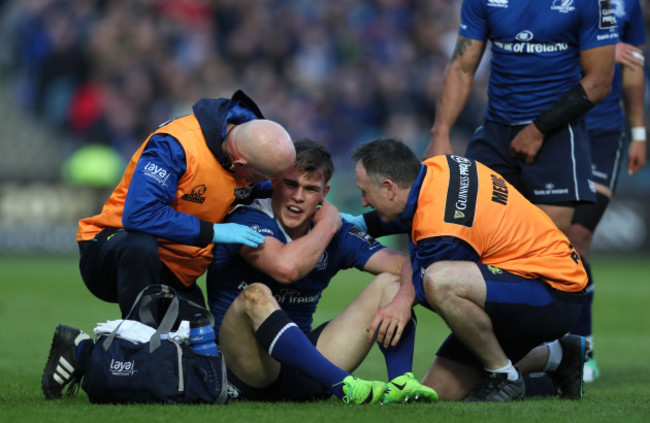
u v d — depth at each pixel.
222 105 16.86
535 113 20.58
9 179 69.75
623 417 14.48
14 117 73.44
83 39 71.50
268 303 15.66
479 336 16.14
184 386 15.12
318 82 70.38
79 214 67.94
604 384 20.70
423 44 71.31
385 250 17.27
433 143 21.14
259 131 16.02
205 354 15.27
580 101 19.86
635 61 24.34
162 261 17.11
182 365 15.12
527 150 20.31
